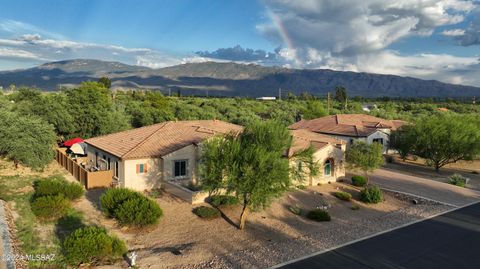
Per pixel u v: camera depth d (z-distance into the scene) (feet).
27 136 107.04
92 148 114.73
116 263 55.31
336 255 61.31
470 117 162.30
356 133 160.66
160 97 256.73
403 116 252.62
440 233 73.41
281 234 70.95
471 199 101.40
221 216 79.30
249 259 58.70
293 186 84.99
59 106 142.61
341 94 442.50
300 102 387.34
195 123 124.36
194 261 57.31
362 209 90.17
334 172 114.42
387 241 68.39
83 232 56.65
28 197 84.33
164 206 84.64
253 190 66.18
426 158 142.72
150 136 106.73
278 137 71.20
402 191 106.83
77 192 83.66
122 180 94.58
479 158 154.81
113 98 239.30
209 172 69.67
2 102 135.33
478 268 57.77
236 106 291.99
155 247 62.64
